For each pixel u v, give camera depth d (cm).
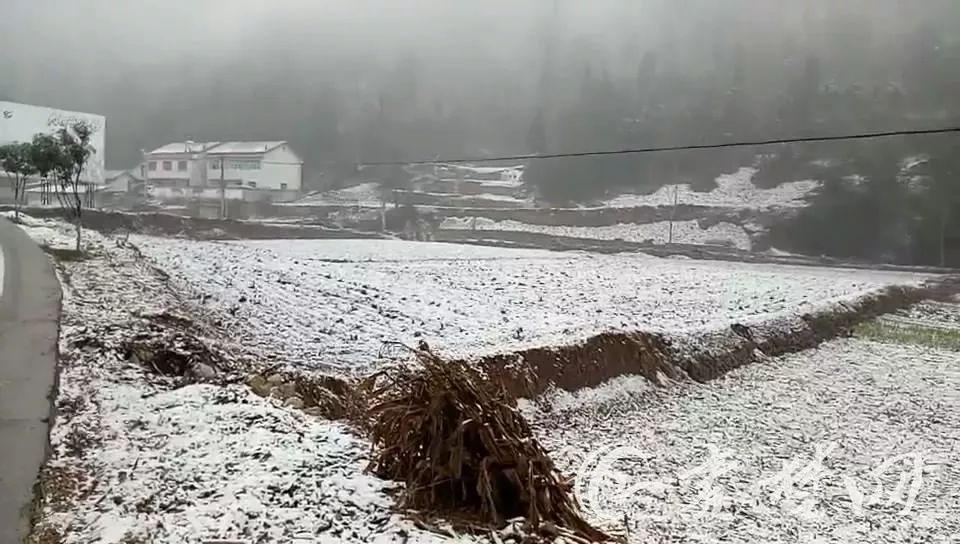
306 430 711
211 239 3784
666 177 8056
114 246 1941
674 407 1341
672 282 2903
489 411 598
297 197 6712
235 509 530
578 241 5247
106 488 551
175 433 670
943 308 2873
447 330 1483
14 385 750
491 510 557
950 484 992
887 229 5906
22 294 1164
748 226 6075
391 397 752
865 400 1434
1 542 462
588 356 1345
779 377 1609
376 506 562
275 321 1405
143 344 938
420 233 5597
